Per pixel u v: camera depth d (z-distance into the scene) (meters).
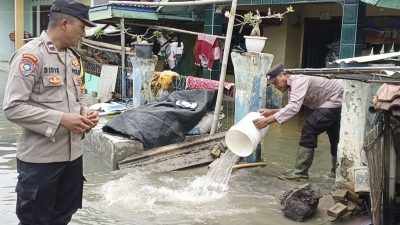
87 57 12.92
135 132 7.12
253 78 6.62
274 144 8.53
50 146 3.29
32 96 3.22
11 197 5.56
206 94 7.87
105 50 11.91
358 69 3.86
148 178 6.30
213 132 7.51
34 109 3.13
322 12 12.08
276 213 5.15
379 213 4.18
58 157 3.32
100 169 6.88
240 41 12.95
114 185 5.96
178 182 6.17
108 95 11.05
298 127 10.20
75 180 3.55
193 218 4.99
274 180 6.32
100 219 4.93
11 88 3.12
